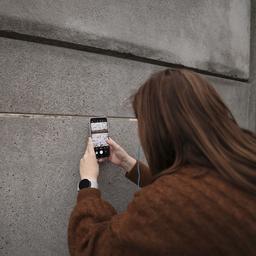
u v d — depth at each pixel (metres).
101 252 1.00
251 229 0.87
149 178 1.62
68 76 1.62
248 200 0.89
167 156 1.03
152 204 0.91
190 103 0.97
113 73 1.82
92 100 1.72
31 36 1.45
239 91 2.87
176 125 0.96
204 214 0.87
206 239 0.86
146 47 1.96
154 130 1.01
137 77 1.95
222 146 0.95
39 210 1.52
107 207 1.20
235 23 2.76
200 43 2.38
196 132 0.94
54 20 1.52
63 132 1.60
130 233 0.92
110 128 1.80
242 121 2.92
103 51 1.75
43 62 1.52
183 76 1.02
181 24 2.21
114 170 1.83
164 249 0.87
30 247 1.50
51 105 1.55
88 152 1.57
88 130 1.69
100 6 1.71
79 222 1.15
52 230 1.57
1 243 1.41
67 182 1.62
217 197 0.88
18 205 1.45
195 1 2.32
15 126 1.44
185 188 0.90
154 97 1.01
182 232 0.87
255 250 0.88
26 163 1.47
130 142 1.91
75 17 1.60
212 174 0.93
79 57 1.66
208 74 2.54
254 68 3.02
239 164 0.91
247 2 2.93
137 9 1.91
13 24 1.38
